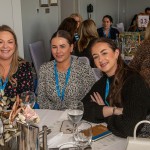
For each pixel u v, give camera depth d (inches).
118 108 70.3
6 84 96.0
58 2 233.6
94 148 56.5
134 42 151.0
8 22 141.0
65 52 91.4
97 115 70.6
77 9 261.3
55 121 70.9
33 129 49.4
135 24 247.9
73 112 64.7
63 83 93.2
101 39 73.6
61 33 91.8
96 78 111.5
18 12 142.5
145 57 87.4
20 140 50.0
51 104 95.0
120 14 367.9
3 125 50.2
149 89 69.1
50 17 225.3
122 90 71.2
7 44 93.7
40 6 209.8
